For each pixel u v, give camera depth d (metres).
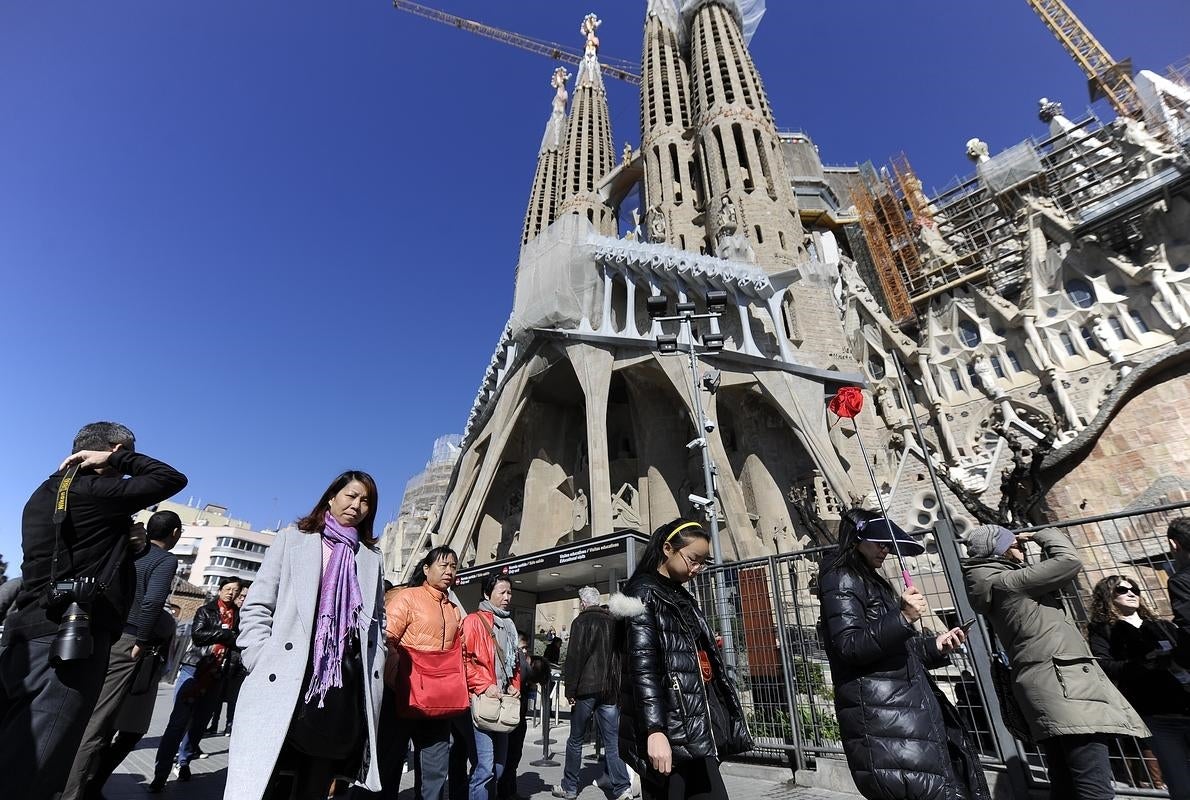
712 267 33.84
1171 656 4.43
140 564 5.34
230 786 2.73
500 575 6.88
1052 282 37.88
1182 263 34.03
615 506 35.69
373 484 3.90
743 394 34.44
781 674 8.09
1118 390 18.09
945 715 3.43
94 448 3.44
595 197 67.62
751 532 29.16
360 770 3.31
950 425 37.25
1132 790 5.58
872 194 57.59
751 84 47.97
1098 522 5.92
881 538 3.58
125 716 5.65
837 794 6.75
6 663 3.03
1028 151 49.44
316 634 3.29
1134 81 57.22
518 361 40.00
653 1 61.09
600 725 6.76
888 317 48.97
